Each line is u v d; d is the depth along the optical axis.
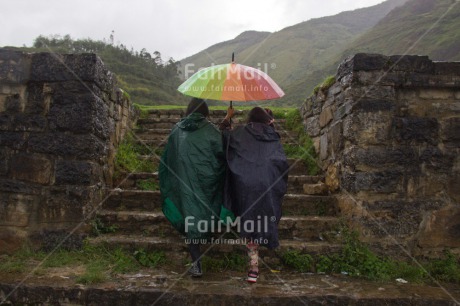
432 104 4.63
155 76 32.34
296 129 7.33
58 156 4.43
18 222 4.31
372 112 4.55
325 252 4.25
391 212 4.41
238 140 3.90
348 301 3.37
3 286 3.38
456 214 4.44
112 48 35.78
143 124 7.80
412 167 4.50
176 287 3.48
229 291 3.42
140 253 4.16
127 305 3.33
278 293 3.41
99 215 4.70
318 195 5.32
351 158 4.54
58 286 3.38
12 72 4.46
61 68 4.50
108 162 5.25
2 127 4.43
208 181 3.78
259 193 3.57
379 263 4.10
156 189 5.47
